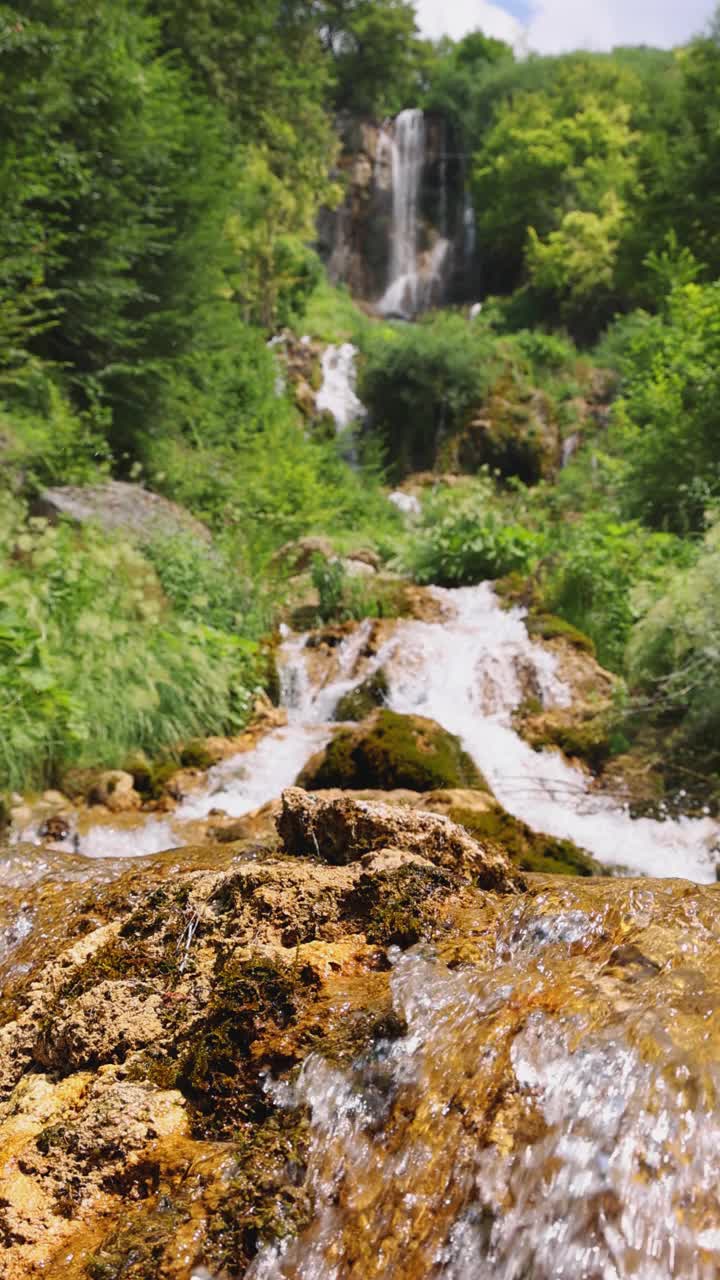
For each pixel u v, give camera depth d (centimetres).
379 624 859
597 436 2088
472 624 902
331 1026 210
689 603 660
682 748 635
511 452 2134
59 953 275
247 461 1480
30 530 837
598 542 946
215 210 1516
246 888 254
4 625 575
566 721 711
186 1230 175
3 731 546
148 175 1358
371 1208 175
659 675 693
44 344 1227
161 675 661
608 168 3219
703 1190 158
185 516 1048
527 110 3556
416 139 3769
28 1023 248
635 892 229
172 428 1380
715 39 2159
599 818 574
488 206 3506
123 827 524
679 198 2050
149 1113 204
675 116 2186
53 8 1148
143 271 1383
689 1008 186
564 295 2952
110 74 1212
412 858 260
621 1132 167
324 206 3444
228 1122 201
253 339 2008
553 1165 168
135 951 255
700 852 532
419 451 2208
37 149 1096
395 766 566
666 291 1869
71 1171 197
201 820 540
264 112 2494
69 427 1032
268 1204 178
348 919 246
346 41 3934
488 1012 199
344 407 2259
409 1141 181
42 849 356
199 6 2208
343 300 3030
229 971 230
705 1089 168
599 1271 154
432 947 230
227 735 693
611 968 206
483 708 759
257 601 900
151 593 785
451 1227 168
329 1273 168
